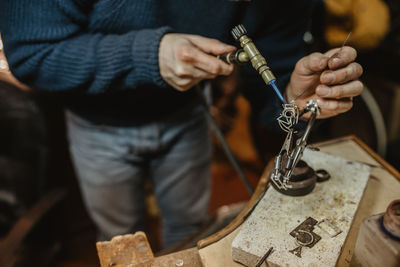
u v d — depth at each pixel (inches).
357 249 20.4
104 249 24.0
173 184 44.3
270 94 31.0
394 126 66.0
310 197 24.7
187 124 40.0
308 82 24.8
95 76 29.5
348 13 46.0
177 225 48.8
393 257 18.1
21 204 46.0
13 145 43.2
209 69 24.8
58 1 27.4
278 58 31.5
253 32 32.3
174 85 28.2
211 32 32.0
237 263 22.1
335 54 23.1
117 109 36.3
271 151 69.5
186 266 22.3
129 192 43.4
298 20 32.4
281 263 20.6
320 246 21.5
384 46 60.5
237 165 36.6
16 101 40.6
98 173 41.3
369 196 25.5
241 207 40.7
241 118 76.9
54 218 46.6
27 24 27.8
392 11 60.0
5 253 36.2
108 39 28.8
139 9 29.4
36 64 29.4
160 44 26.5
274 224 22.9
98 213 45.3
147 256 23.7
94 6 29.5
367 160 28.9
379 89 65.9
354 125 55.4
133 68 28.3
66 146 62.2
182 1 29.4
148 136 38.6
